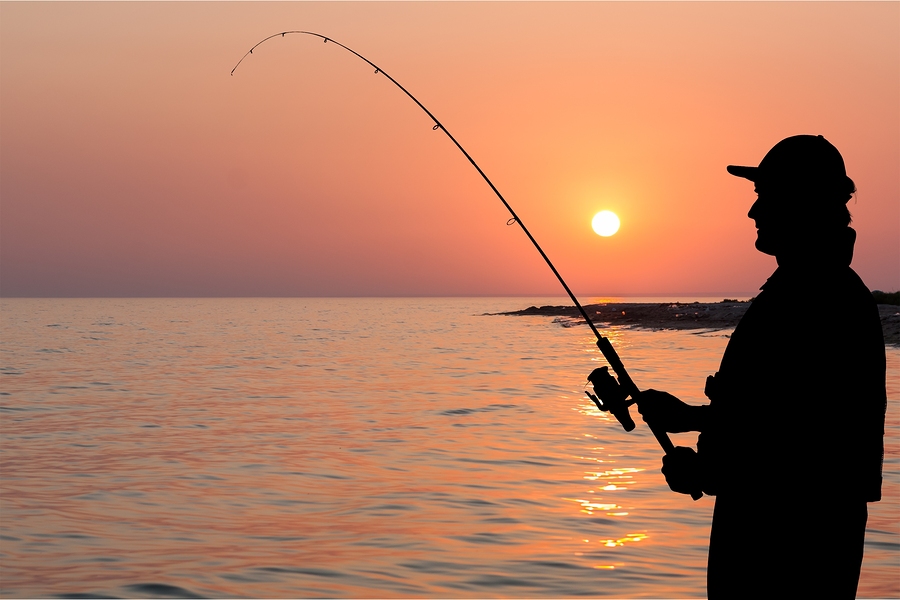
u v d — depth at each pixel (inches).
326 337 1942.7
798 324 105.0
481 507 341.1
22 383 869.8
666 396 124.5
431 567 264.7
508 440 506.0
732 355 111.3
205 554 279.4
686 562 268.5
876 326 107.8
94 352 1385.3
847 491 104.5
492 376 947.3
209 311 5049.2
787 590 105.0
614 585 247.3
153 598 237.8
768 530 105.7
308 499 357.1
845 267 109.1
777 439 104.8
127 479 398.6
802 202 109.2
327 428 558.3
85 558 275.1
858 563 107.3
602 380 130.7
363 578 254.1
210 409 660.7
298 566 265.7
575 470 415.5
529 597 237.3
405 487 378.9
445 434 530.3
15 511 337.1
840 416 103.4
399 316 3981.3
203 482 391.2
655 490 370.0
